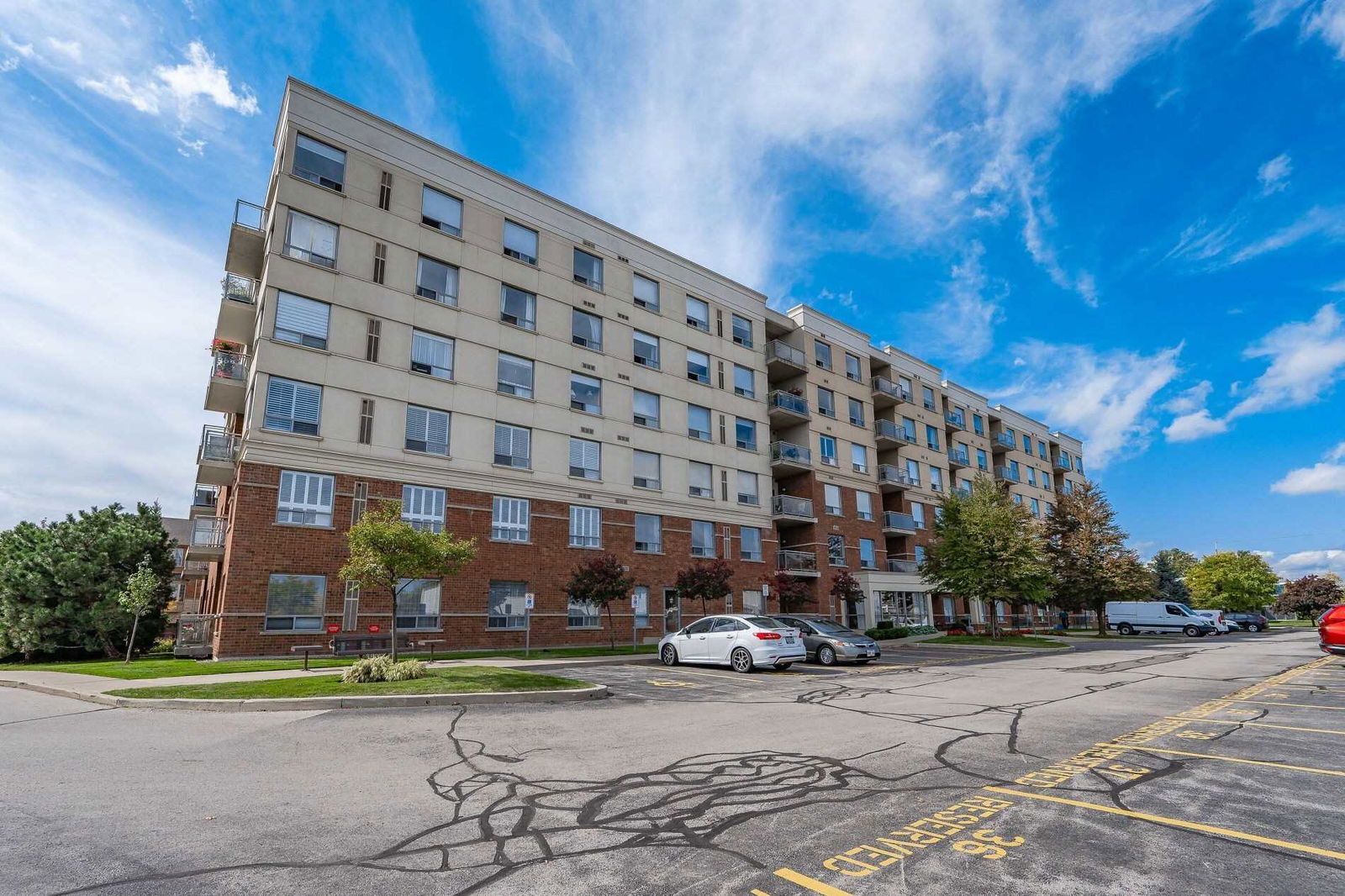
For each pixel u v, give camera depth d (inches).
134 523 1063.6
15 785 248.7
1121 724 375.9
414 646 807.7
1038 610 2020.2
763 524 1386.6
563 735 348.5
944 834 197.5
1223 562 2837.1
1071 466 2596.0
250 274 999.0
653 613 1160.8
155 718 386.9
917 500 1759.4
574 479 1099.9
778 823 209.0
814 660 834.2
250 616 772.0
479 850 187.5
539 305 1112.8
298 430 842.8
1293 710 412.8
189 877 167.9
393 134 990.4
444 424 970.7
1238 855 179.5
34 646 927.0
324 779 262.4
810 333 1587.1
